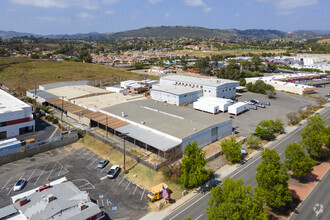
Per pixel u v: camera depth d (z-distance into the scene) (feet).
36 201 98.37
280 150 167.02
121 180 134.41
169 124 177.99
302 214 104.78
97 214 94.58
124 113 206.49
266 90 332.39
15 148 157.07
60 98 270.05
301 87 346.33
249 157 158.30
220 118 194.08
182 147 151.74
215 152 161.48
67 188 108.58
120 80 455.63
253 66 560.20
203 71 538.47
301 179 132.87
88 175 139.23
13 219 90.07
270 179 101.81
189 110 217.97
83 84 361.30
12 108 197.16
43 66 538.47
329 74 519.19
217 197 89.76
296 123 220.43
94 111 223.10
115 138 184.44
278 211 106.83
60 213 91.25
